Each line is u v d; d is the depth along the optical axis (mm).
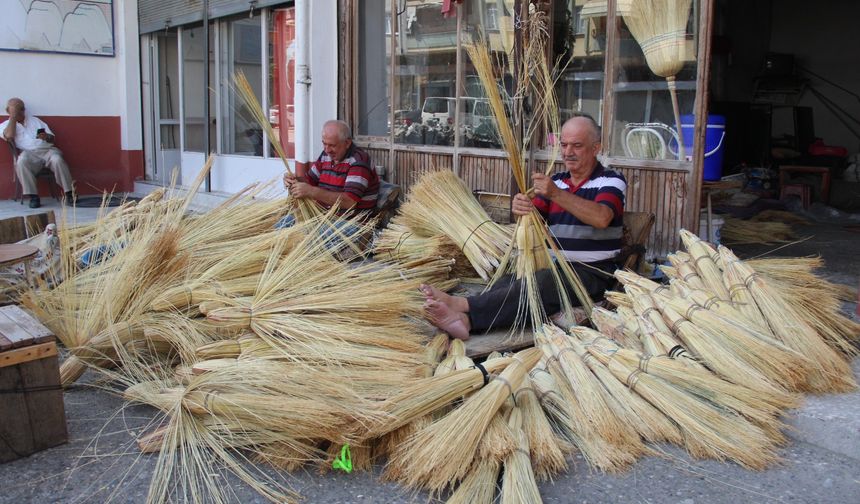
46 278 3957
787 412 2637
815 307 3100
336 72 6273
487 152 5297
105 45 8992
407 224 4316
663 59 4238
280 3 7012
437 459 2205
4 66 8297
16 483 2395
